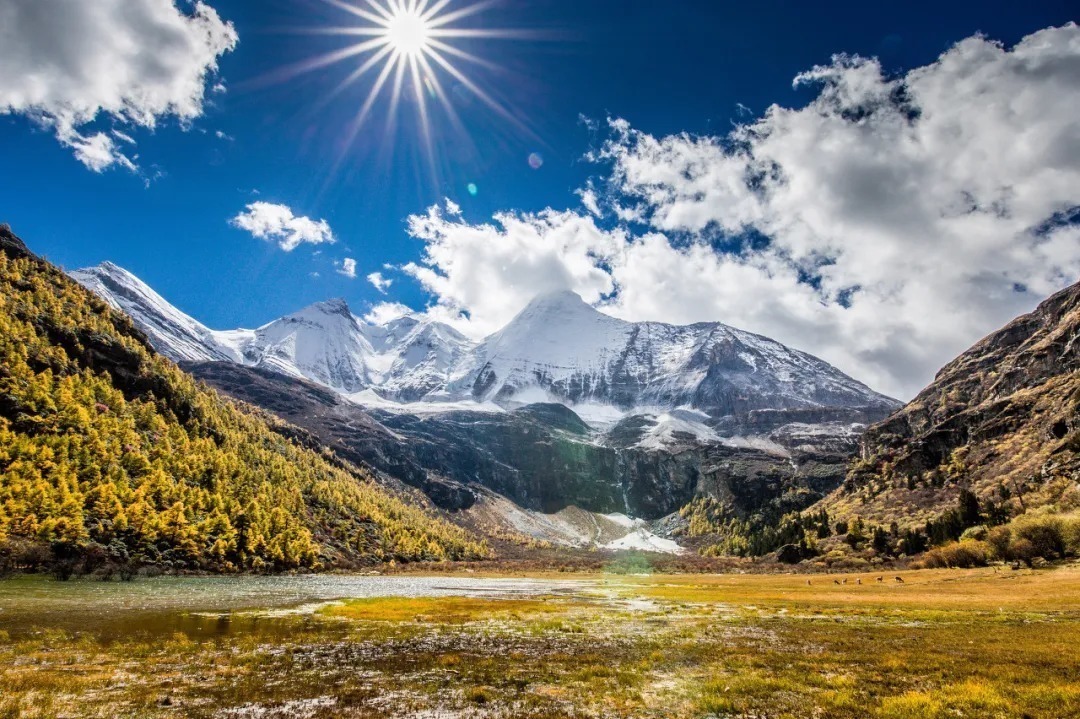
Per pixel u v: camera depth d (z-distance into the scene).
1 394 123.75
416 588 109.44
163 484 129.75
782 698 24.94
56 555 90.50
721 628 50.34
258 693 26.28
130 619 49.16
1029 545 110.88
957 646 36.75
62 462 113.81
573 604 77.69
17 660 31.47
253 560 130.62
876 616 58.31
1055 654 32.38
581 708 24.34
